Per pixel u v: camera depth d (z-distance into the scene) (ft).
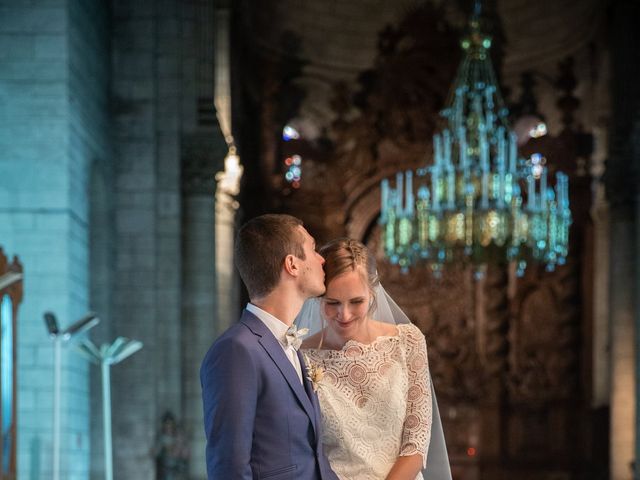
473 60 96.32
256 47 97.66
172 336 68.44
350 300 15.71
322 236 97.76
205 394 13.89
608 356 94.12
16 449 48.21
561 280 97.91
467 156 74.38
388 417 15.66
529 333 98.22
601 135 95.81
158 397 67.77
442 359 98.27
